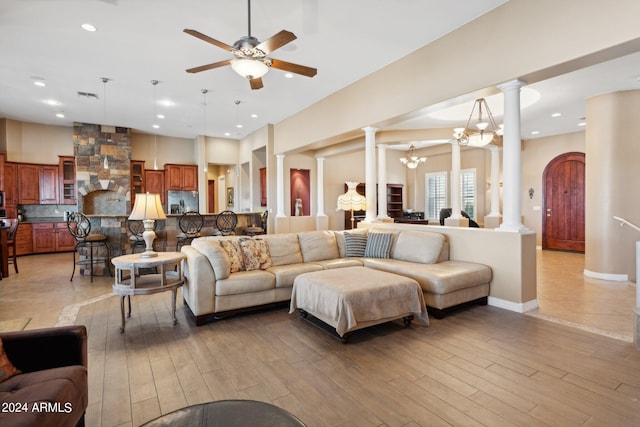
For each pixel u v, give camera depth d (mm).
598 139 5207
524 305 3660
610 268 5156
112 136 8430
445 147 9602
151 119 7789
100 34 3883
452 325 3287
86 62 4645
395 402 2023
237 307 3523
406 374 2352
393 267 4023
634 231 5027
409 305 3207
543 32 3051
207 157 9695
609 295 4297
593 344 2816
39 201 8031
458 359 2572
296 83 5438
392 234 4773
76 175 8047
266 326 3305
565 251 8062
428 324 3250
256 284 3584
